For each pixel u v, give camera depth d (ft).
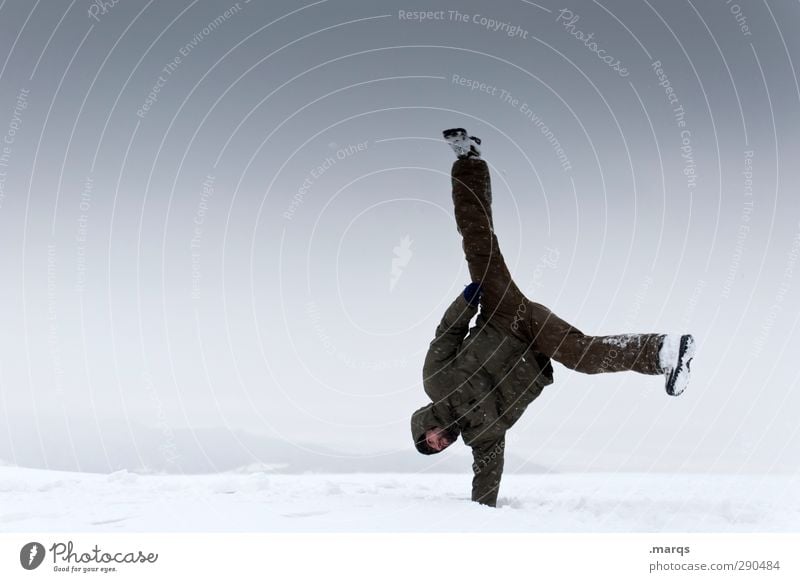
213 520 18.24
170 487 23.08
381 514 19.62
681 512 22.09
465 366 21.44
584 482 30.96
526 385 21.58
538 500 24.09
